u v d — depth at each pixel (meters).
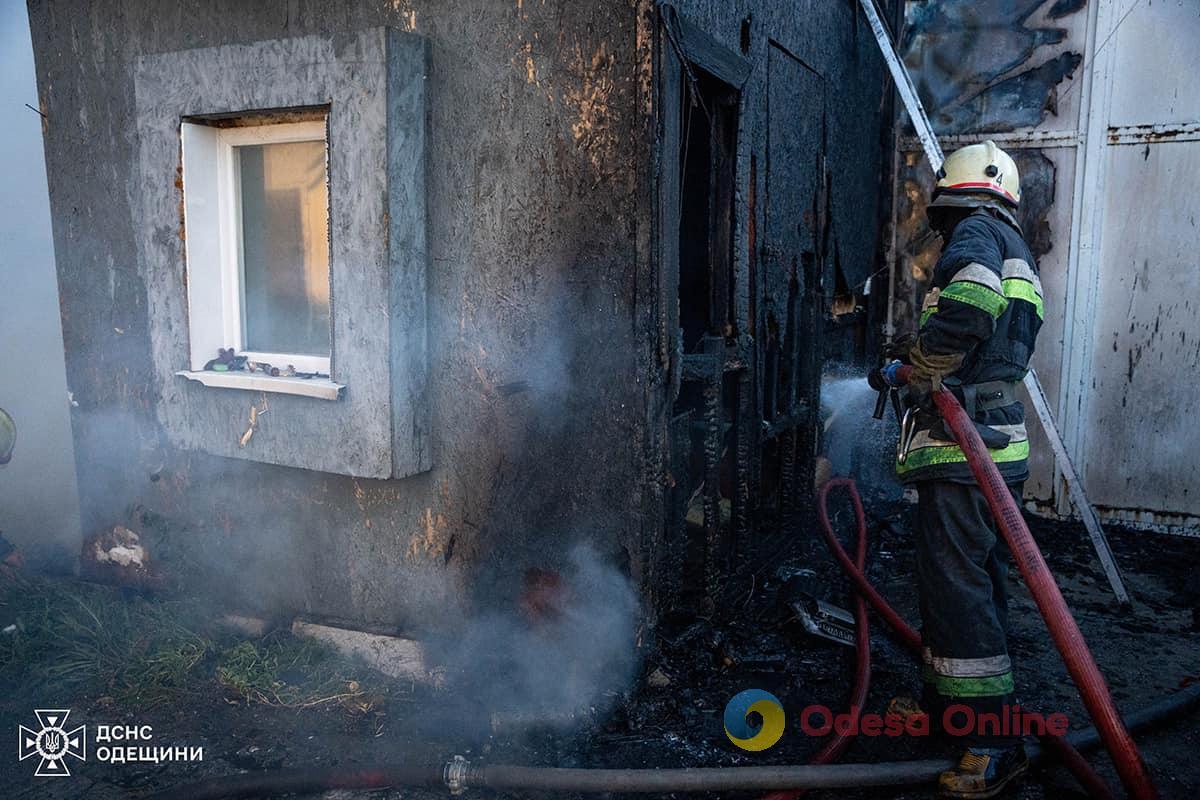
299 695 3.02
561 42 2.72
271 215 3.28
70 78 3.50
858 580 3.66
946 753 2.67
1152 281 5.04
